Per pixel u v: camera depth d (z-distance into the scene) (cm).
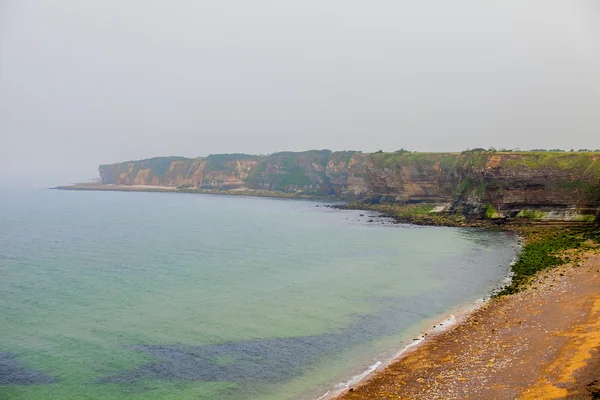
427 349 3309
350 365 3112
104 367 3122
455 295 4806
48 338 3641
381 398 2566
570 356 2798
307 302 4647
